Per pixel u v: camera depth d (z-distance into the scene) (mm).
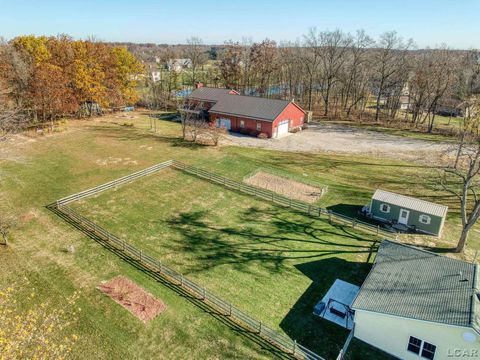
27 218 26859
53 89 48094
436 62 59594
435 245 24422
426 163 40094
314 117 64938
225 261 22375
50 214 27562
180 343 16344
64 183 33031
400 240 24969
